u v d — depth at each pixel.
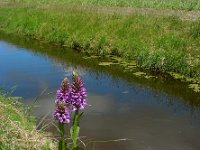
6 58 18.94
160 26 21.12
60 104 6.69
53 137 9.59
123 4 40.19
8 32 27.08
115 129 10.49
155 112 11.80
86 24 23.38
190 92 13.79
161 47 17.55
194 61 15.70
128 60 17.94
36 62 18.06
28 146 8.23
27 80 14.91
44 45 22.39
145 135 10.19
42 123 10.48
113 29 21.50
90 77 15.59
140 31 20.55
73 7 32.25
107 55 18.98
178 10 34.97
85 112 11.64
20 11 31.73
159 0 45.38
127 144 9.66
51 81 14.84
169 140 9.95
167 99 13.05
